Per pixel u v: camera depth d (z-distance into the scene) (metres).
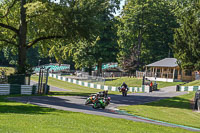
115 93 44.53
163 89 49.59
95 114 18.08
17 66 34.56
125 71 67.94
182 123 19.39
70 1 33.16
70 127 11.95
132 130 13.00
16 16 37.78
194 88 43.53
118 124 14.38
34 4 29.95
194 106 28.28
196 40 33.16
